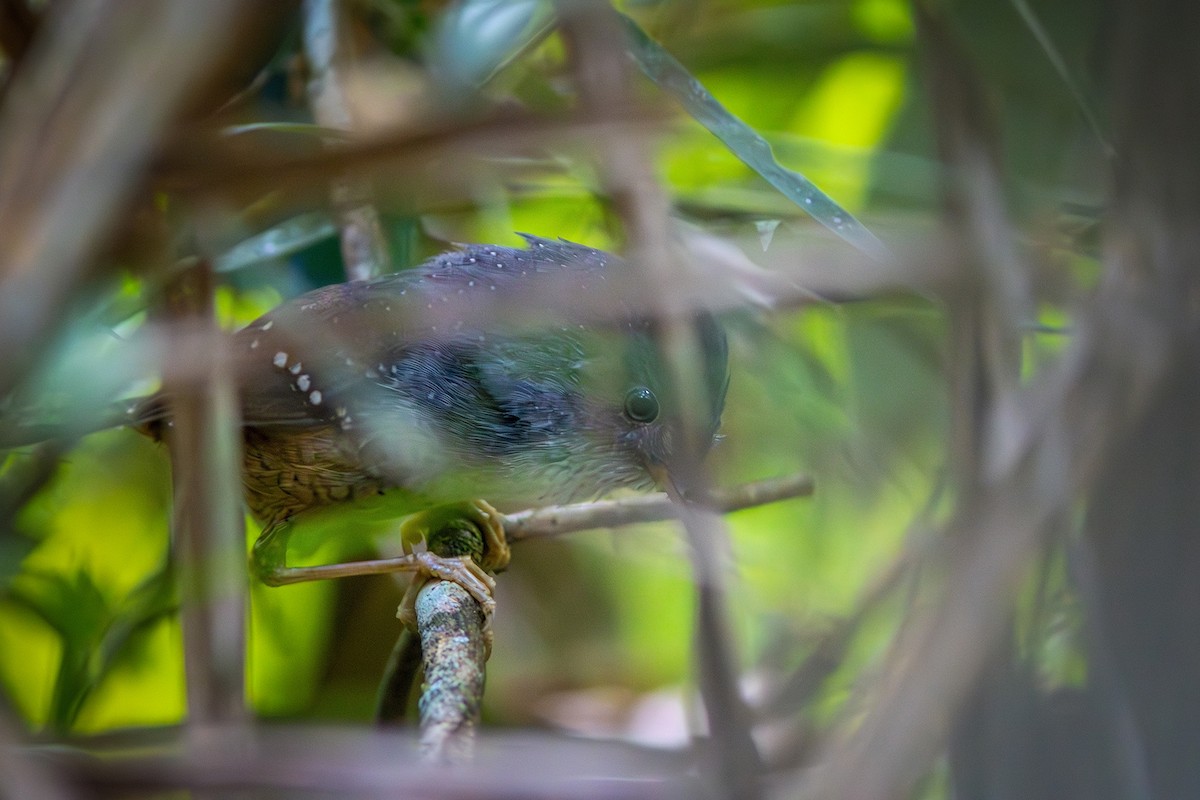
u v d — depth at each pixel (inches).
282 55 251.0
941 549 134.3
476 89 219.8
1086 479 131.2
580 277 198.1
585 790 114.5
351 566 257.0
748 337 246.7
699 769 128.0
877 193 253.4
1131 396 132.3
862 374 218.1
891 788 113.7
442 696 180.2
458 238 297.7
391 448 249.4
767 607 212.4
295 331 248.8
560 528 272.5
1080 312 142.4
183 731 127.0
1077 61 186.1
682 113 185.2
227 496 152.7
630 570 357.4
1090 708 141.1
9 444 171.3
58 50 114.8
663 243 161.6
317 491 260.7
